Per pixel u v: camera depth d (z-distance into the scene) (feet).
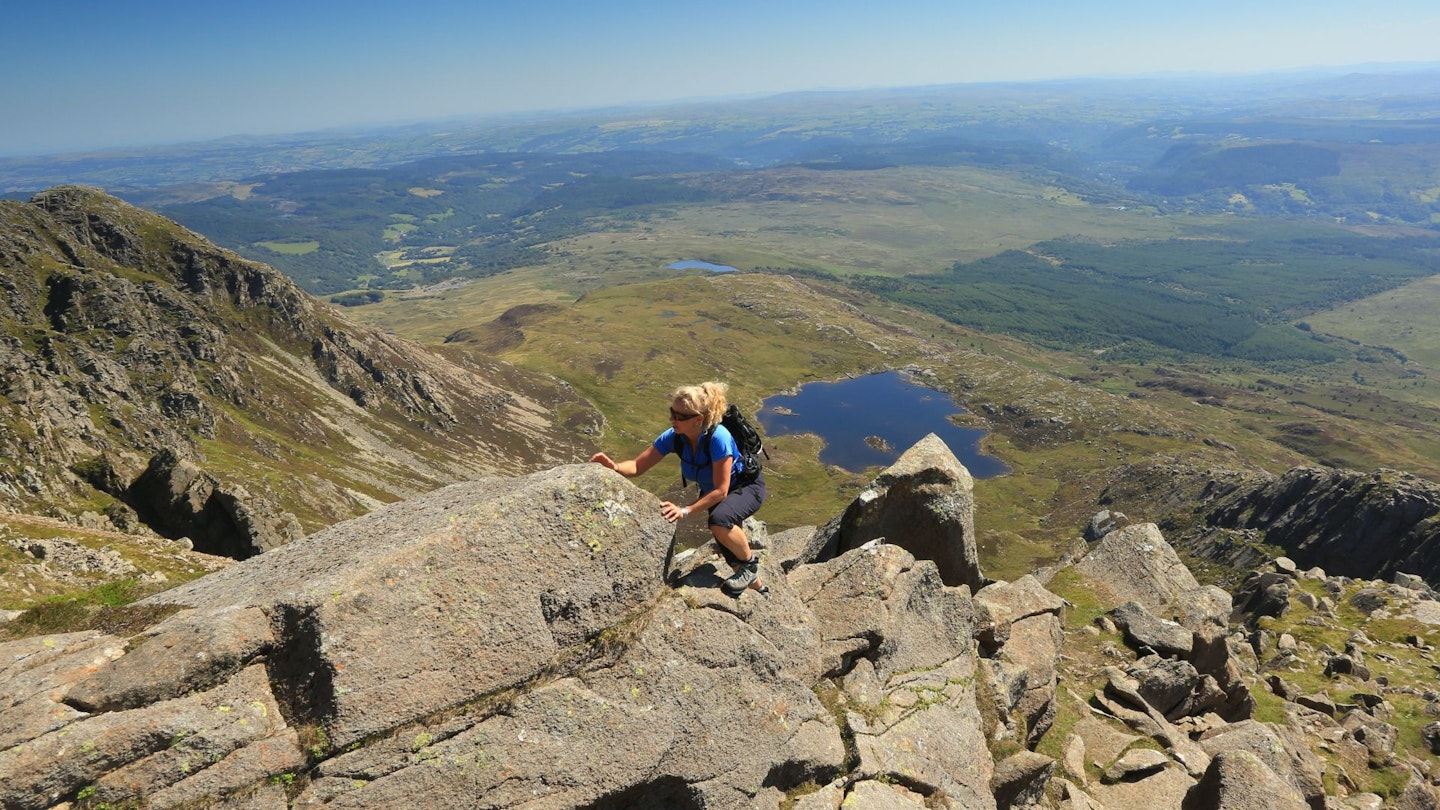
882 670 44.93
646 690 31.65
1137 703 67.05
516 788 27.50
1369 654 114.62
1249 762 50.98
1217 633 76.95
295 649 25.80
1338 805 66.49
